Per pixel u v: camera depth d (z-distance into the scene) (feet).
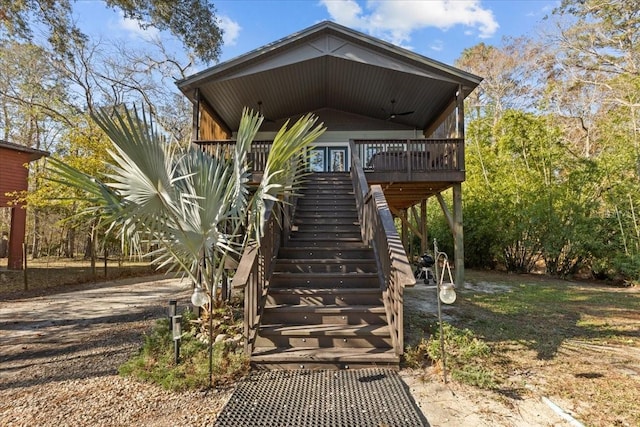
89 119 34.17
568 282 29.63
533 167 35.14
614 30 47.75
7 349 13.05
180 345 11.59
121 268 43.09
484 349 11.57
